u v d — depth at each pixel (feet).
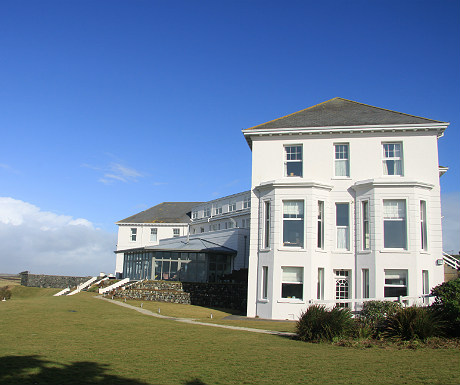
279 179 87.86
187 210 212.43
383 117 90.12
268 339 52.70
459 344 45.68
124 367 36.11
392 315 51.83
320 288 84.94
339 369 35.81
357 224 85.20
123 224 205.16
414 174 84.64
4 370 33.63
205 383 31.60
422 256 79.97
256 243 89.97
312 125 90.02
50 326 60.08
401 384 30.99
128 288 121.08
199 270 125.70
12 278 300.20
